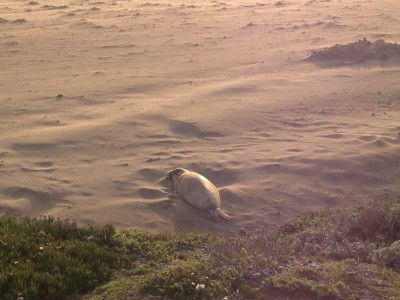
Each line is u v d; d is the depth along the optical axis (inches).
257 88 626.2
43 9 1290.6
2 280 235.0
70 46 862.5
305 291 233.5
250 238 308.0
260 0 1371.8
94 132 487.8
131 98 591.5
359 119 536.7
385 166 442.3
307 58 752.3
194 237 316.8
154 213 371.9
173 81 655.8
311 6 1220.5
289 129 514.0
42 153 450.0
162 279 242.8
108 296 237.8
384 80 652.1
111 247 290.7
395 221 331.0
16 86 641.6
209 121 517.3
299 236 314.2
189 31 959.0
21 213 361.1
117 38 913.5
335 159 445.7
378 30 919.7
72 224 317.7
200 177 392.8
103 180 410.0
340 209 376.2
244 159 448.8
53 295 235.5
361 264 267.4
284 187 411.2
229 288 237.3
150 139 481.4
